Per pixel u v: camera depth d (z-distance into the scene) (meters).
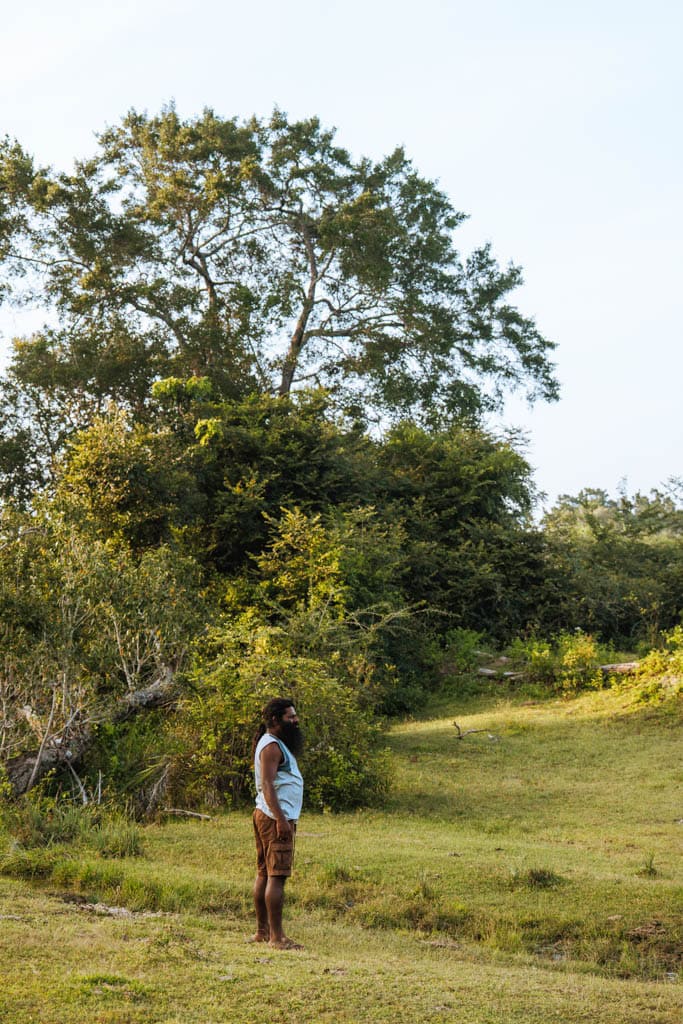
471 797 13.51
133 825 11.09
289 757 6.64
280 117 34.78
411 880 8.62
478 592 26.97
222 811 12.34
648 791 13.53
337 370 36.84
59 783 12.70
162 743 13.34
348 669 16.94
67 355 31.03
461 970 6.24
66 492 20.55
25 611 12.92
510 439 31.44
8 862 8.57
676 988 6.05
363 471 26.88
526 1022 5.07
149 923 6.82
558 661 22.22
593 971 6.84
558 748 16.62
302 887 8.49
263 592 20.73
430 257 36.25
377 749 16.75
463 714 20.77
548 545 28.56
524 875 8.54
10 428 30.02
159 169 34.50
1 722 12.99
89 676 13.83
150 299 31.58
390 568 23.36
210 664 14.20
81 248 30.88
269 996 5.18
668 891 8.13
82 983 5.14
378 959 6.52
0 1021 4.54
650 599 28.95
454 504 29.28
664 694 18.62
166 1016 4.78
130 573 15.12
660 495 39.41
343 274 35.59
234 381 31.09
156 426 24.94
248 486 23.34
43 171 31.14
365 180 36.16
